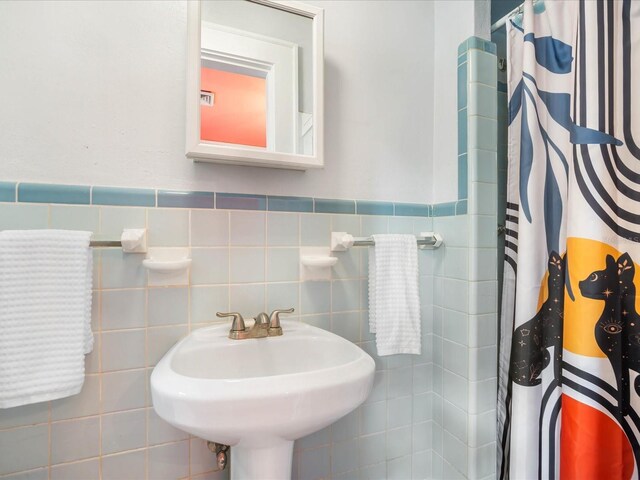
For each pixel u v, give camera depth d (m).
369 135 1.12
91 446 0.80
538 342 0.96
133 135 0.84
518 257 0.98
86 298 0.73
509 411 1.02
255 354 0.84
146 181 0.85
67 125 0.79
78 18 0.80
